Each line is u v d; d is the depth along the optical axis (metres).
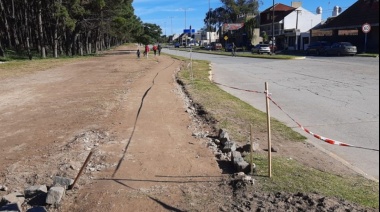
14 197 4.78
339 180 5.41
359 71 21.20
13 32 50.53
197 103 11.62
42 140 7.75
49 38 56.34
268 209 4.27
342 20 44.75
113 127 8.68
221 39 108.19
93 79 20.14
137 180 5.34
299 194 4.61
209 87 15.85
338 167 6.23
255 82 18.62
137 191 4.96
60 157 6.49
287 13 72.19
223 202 4.55
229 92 15.39
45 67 29.02
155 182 5.25
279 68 26.08
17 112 11.02
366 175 5.89
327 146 7.55
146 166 5.89
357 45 43.06
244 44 87.12
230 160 6.07
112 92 14.66
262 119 9.61
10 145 7.46
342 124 9.30
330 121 9.66
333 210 4.16
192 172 5.59
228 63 33.47
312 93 14.27
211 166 5.83
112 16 55.75
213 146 7.01
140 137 7.69
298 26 71.69
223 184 5.06
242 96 14.28
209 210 4.37
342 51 36.94
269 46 53.34
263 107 11.91
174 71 24.22
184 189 4.97
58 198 4.68
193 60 36.66
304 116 10.36
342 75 19.67
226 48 70.94
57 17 44.03
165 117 9.70
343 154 7.06
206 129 8.50
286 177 5.26
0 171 5.93
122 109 10.91
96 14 52.81
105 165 6.03
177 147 6.93
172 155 6.43
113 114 10.23
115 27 61.56
